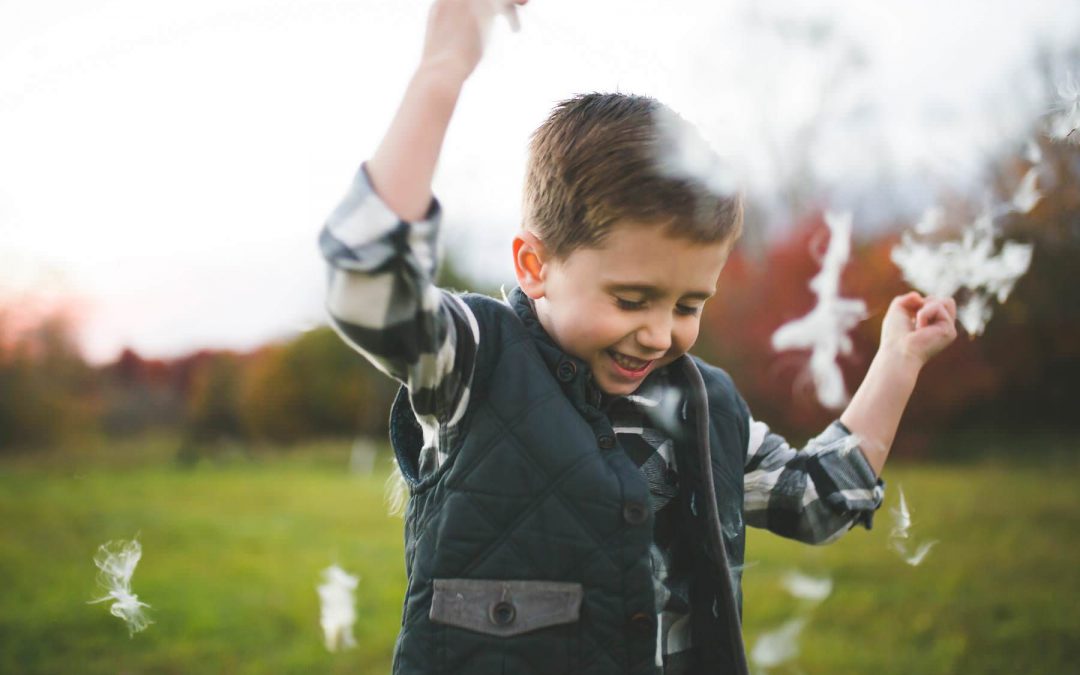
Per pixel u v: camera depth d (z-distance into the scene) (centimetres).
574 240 108
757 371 1017
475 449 107
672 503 122
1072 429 1038
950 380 1043
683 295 109
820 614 371
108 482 957
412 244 92
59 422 1235
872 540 542
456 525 105
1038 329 949
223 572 480
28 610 390
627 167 104
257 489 897
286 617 384
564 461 106
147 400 1296
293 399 1331
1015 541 531
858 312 161
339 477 1026
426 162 94
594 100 115
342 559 519
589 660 103
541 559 104
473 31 97
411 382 102
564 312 110
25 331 1214
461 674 102
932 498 721
